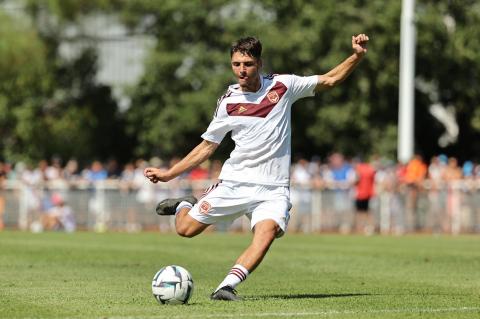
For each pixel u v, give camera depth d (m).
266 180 35.06
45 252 65.06
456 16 140.62
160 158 157.88
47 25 167.25
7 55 154.62
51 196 111.12
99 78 176.38
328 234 100.88
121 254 63.75
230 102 35.16
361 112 140.12
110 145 170.25
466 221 103.88
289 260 59.44
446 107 151.00
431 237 95.19
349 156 143.12
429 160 155.00
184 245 76.00
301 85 35.56
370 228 104.94
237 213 35.53
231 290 34.47
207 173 112.75
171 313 31.03
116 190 109.75
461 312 32.12
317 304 34.00
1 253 63.84
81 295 37.50
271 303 33.97
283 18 142.88
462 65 141.38
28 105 161.38
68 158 168.88
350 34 138.00
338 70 35.88
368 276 48.12
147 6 151.88
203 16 147.50
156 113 151.25
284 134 35.31
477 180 103.88
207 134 35.41
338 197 106.12
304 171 110.25
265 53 139.00
